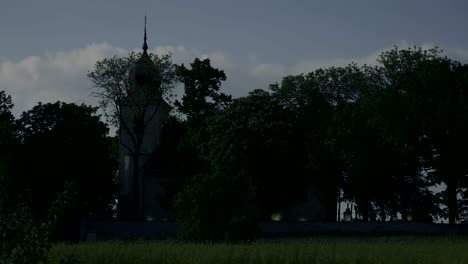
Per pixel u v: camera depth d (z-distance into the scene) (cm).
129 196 9044
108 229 7538
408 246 4175
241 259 2716
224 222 5356
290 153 8088
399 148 7831
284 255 2808
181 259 2736
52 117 7912
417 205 8556
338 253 3103
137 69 8612
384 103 7838
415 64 8212
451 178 7719
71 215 7375
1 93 7781
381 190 8406
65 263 1533
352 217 8819
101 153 8138
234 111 8294
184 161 8544
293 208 8844
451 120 7425
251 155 7988
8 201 1480
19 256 1423
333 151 8381
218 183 5450
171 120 9175
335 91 9162
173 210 8475
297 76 9394
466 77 7631
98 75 8462
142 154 8788
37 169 7531
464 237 6800
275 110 8300
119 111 8538
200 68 8800
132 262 2705
